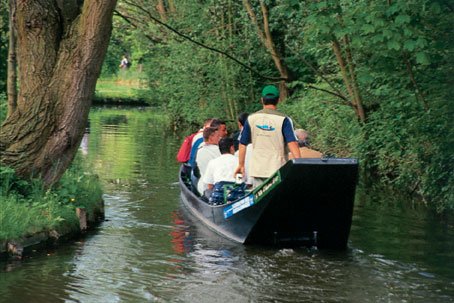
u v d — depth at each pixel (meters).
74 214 11.85
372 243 11.64
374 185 17.42
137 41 36.31
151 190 16.17
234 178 12.02
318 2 14.39
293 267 10.14
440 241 11.80
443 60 13.93
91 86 11.92
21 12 11.73
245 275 9.69
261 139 11.12
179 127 33.19
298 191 10.57
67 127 11.81
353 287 9.27
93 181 14.11
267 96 11.20
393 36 13.37
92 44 11.73
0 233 10.15
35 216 10.97
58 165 11.86
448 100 14.13
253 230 11.13
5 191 11.25
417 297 8.91
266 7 25.08
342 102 19.97
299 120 22.66
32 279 9.25
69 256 10.38
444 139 14.23
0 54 31.56
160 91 34.31
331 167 10.30
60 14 11.90
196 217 13.34
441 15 13.83
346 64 18.97
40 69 11.78
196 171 14.70
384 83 16.50
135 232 12.06
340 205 10.80
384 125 16.62
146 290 8.98
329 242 11.23
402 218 13.65
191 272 9.80
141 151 23.70
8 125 11.82
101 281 9.28
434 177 14.50
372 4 14.12
